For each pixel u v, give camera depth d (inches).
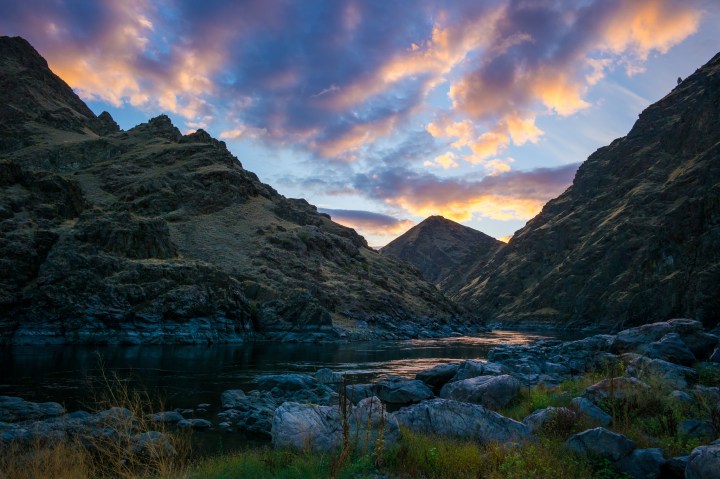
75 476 358.0
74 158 4928.6
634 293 4569.4
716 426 449.7
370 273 4505.4
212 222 3983.8
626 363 809.5
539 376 922.7
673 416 488.1
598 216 7253.9
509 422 504.1
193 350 1825.8
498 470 370.0
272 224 4229.8
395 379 918.4
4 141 5231.3
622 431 462.9
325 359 1640.0
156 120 6131.9
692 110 6860.2
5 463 379.9
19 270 1936.5
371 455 399.5
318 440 456.8
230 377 1128.8
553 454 406.9
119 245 2406.5
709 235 3779.5
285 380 940.6
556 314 6023.6
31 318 1824.6
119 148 5226.4
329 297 3292.3
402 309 3986.2
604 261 5792.3
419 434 478.3
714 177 4968.0
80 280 1990.7
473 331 4741.6
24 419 632.4
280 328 2623.0
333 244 4547.2
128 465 418.3
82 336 1867.6
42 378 1000.2
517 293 7829.7
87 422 509.4
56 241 2153.1
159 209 3964.1
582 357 1163.3
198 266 2438.5
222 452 523.2
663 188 6112.2
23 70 6560.0
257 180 5689.0
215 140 5693.9
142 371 1173.7
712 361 847.1
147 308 2074.3
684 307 3619.6
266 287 2918.3
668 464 379.9
